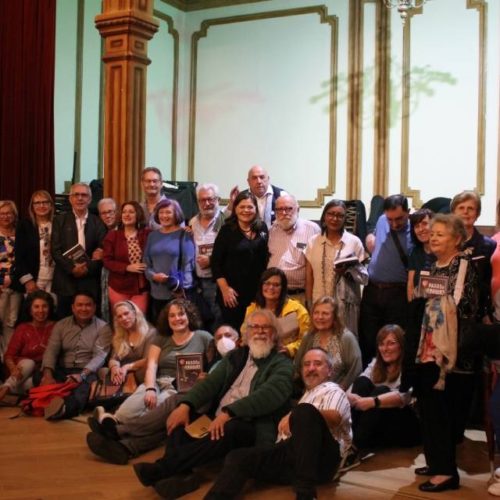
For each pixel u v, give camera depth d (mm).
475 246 3658
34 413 4562
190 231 4832
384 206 4375
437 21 7324
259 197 4914
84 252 5016
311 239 4457
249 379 3650
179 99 8531
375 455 3834
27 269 5250
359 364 3951
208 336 4355
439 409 3281
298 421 3113
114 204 5266
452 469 3279
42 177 6199
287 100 8039
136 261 4867
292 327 4117
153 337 4441
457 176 7254
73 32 7293
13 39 6254
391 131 7543
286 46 8047
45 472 3514
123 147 5570
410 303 3311
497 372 3201
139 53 5648
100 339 4812
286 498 3199
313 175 7906
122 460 3645
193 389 3641
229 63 8352
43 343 5016
